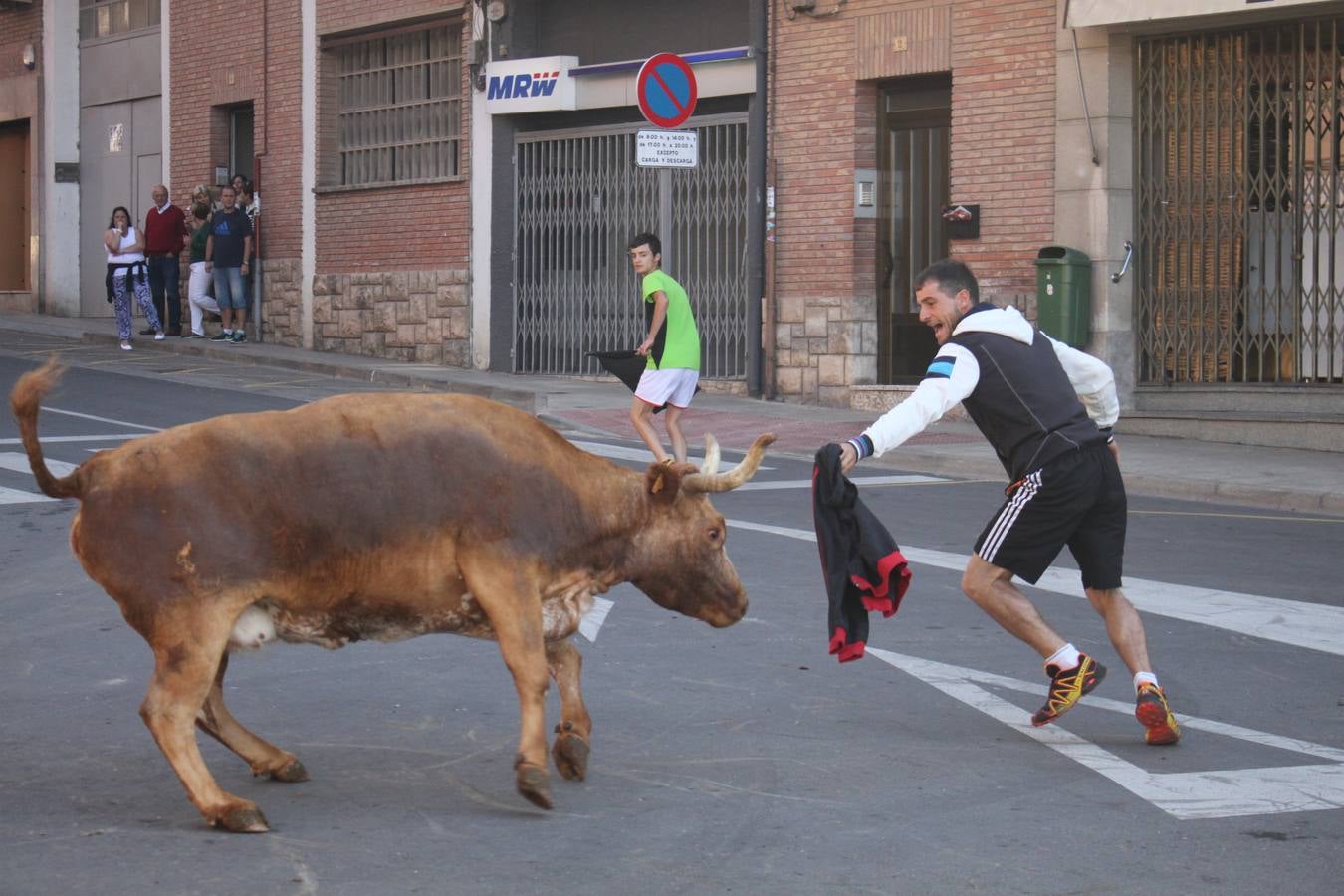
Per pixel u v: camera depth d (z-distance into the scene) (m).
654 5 20.59
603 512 5.24
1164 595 8.82
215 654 4.82
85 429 15.15
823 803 5.32
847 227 18.44
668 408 13.56
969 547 10.24
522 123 21.94
